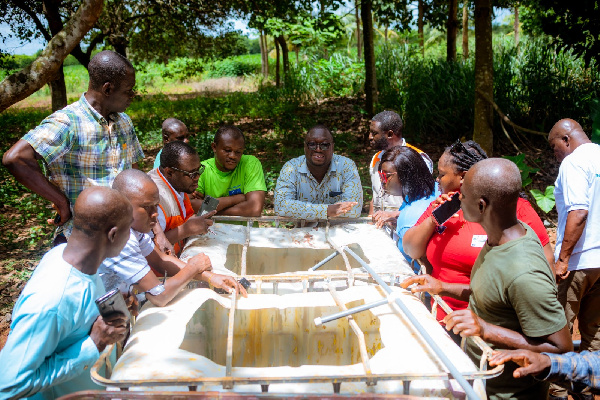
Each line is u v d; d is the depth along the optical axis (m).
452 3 12.99
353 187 4.29
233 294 2.64
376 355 2.17
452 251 2.89
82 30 5.36
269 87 21.59
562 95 10.08
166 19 15.78
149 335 2.29
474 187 2.29
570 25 7.80
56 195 3.34
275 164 9.48
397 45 15.12
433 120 10.77
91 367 2.16
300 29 13.65
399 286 2.96
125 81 3.40
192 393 1.85
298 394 1.86
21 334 2.00
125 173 2.71
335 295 2.66
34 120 16.83
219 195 4.42
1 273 5.70
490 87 7.16
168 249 3.24
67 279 2.11
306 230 3.91
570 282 3.63
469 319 2.24
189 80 34.94
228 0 13.47
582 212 3.46
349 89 15.84
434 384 1.99
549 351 2.21
